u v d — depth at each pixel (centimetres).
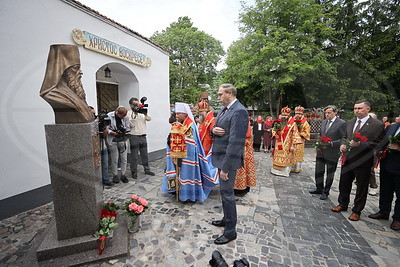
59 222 155
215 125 151
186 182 251
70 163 123
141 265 153
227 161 142
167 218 216
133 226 189
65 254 154
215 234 189
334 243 127
